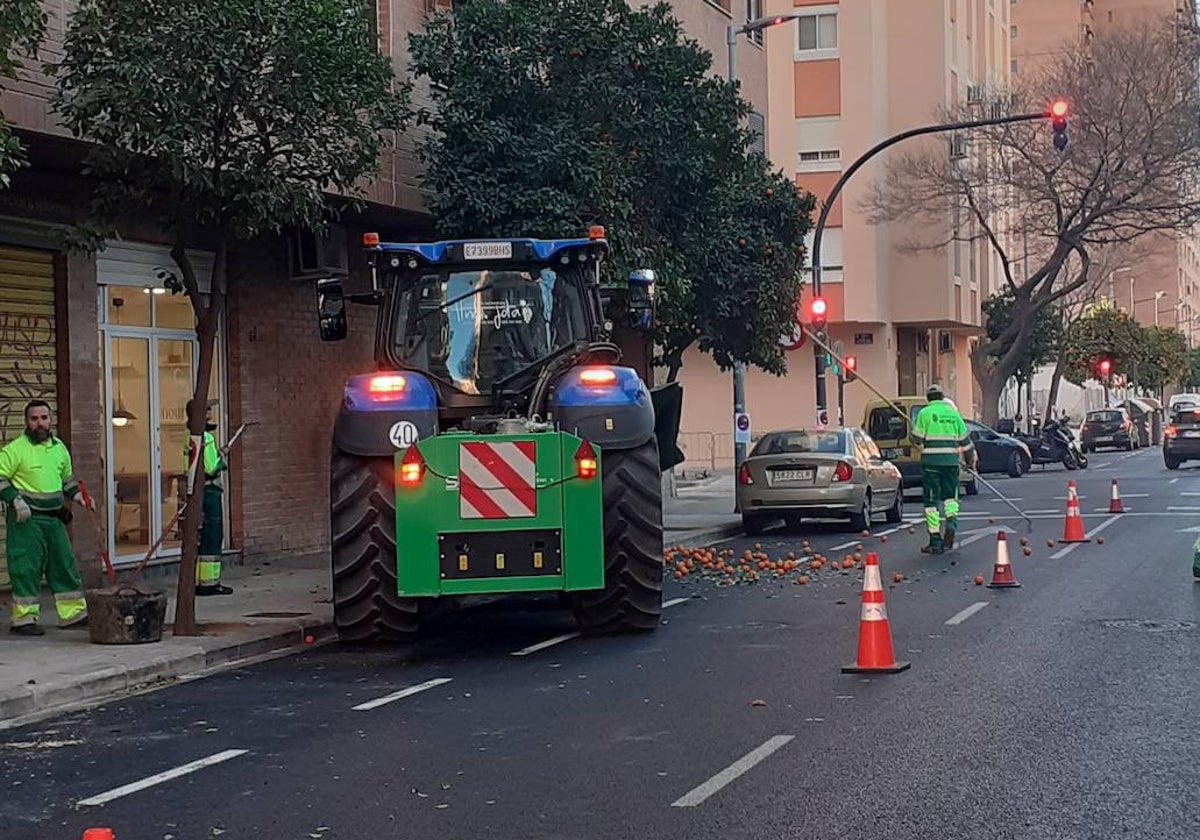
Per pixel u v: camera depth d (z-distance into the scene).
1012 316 51.75
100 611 11.73
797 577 16.19
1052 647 11.10
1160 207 42.62
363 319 20.45
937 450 18.48
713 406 48.81
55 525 12.70
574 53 18.41
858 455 22.70
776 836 6.30
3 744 8.70
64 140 13.16
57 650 11.45
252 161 11.88
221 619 13.23
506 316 13.07
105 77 11.30
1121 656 10.65
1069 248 43.66
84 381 15.38
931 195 45.28
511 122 18.31
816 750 7.90
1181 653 10.73
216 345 17.92
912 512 27.08
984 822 6.46
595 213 17.92
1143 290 118.75
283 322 18.83
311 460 19.38
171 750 8.40
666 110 18.75
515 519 11.33
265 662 11.62
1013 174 44.28
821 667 10.49
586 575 11.41
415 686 10.22
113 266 16.16
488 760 7.87
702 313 21.75
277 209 11.92
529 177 17.97
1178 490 30.20
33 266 14.94
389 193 18.50
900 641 11.55
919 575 16.12
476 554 11.36
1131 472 39.75
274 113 11.73
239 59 11.28
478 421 12.17
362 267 20.20
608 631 12.44
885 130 48.50
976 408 64.00
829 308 47.75
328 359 19.72
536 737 8.41
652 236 19.09
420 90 19.36
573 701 9.46
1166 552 17.89
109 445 16.12
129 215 13.60
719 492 33.38
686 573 16.64
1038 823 6.43
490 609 14.39
